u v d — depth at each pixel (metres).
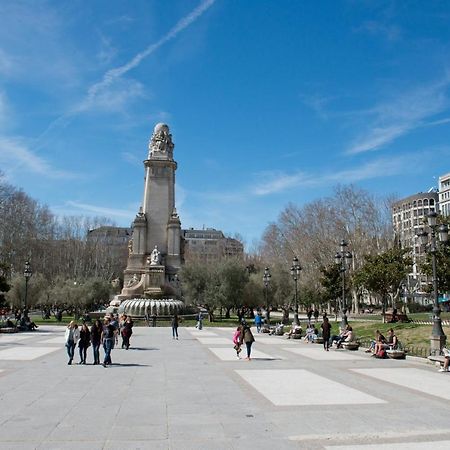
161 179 69.69
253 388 14.74
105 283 69.88
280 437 9.49
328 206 74.69
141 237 67.50
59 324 52.34
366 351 26.08
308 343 31.88
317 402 12.72
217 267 61.22
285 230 87.88
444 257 33.88
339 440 9.31
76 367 19.33
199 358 22.70
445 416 11.20
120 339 33.12
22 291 60.69
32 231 87.94
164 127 71.69
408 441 9.27
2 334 37.97
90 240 109.94
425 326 33.59
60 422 10.48
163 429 9.98
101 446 8.80
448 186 119.31
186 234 180.25
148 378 16.61
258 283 64.81
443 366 18.84
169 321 53.97
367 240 68.69
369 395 13.67
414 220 125.25
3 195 80.69
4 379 16.22
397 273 42.28
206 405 12.29
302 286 69.38
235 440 9.27
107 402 12.56
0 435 9.48
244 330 22.47
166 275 65.62
